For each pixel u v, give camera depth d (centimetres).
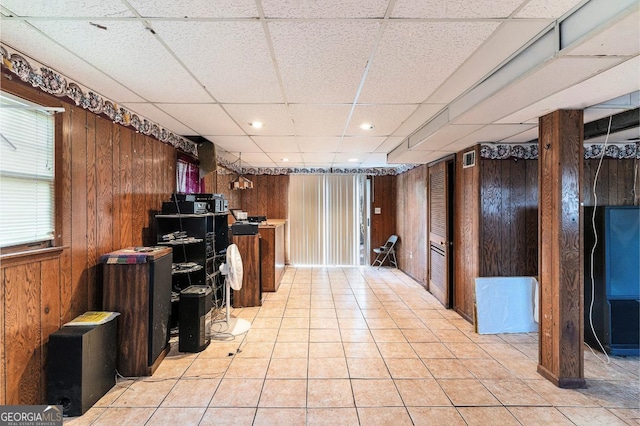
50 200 210
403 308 443
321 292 525
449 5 140
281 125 348
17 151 187
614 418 211
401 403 227
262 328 367
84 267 242
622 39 138
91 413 213
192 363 284
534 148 386
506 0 136
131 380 254
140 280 260
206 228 366
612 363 288
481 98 228
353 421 208
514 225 384
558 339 247
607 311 307
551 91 203
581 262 244
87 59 194
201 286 336
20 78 185
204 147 438
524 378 261
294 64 200
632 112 262
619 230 309
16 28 159
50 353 207
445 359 294
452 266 445
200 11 145
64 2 137
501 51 183
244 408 221
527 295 367
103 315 239
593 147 399
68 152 222
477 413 217
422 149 412
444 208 457
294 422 206
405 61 195
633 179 398
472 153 392
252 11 145
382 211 748
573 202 244
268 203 747
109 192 268
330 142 439
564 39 151
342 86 236
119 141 280
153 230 339
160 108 288
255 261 447
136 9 143
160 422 205
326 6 141
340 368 276
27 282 193
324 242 747
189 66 203
